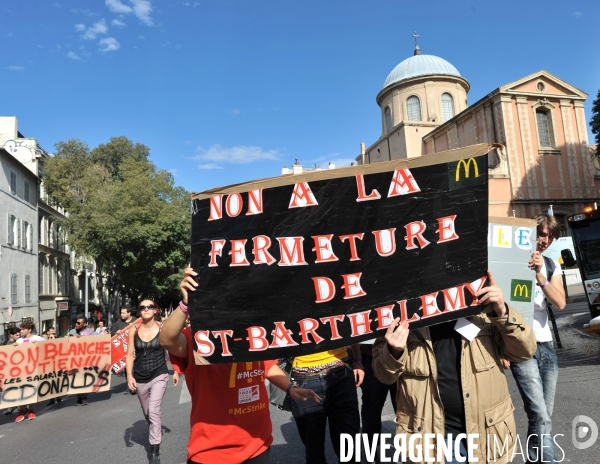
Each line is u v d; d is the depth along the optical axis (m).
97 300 49.81
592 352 10.93
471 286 2.87
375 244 2.98
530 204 34.47
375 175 3.00
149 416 5.93
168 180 36.38
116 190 32.34
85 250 32.25
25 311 31.16
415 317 2.90
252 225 3.03
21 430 8.58
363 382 4.79
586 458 4.67
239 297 3.00
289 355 2.96
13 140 36.41
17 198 30.42
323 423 4.10
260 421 3.13
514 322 2.76
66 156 35.56
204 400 3.07
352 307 2.96
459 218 2.93
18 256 30.30
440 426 2.82
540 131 35.94
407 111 43.66
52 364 10.19
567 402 6.70
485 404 2.80
